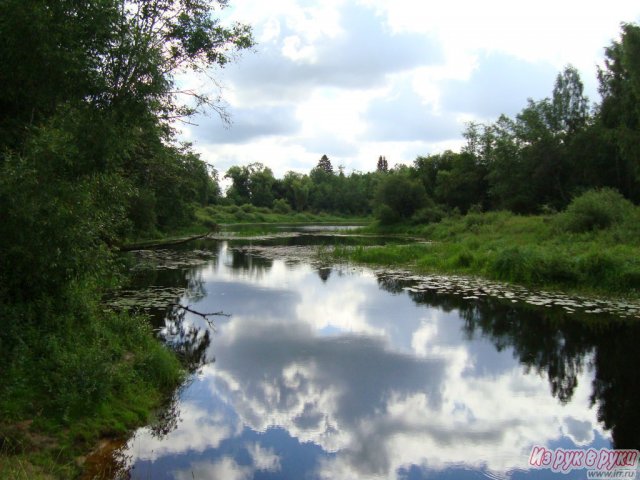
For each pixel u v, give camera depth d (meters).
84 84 6.74
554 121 44.44
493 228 31.86
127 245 25.97
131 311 12.59
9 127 7.27
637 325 12.01
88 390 6.31
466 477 5.62
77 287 8.40
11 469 4.75
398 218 53.72
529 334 11.31
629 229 21.88
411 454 6.11
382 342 10.66
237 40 12.84
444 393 7.99
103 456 5.70
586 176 40.00
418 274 19.80
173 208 32.44
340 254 25.94
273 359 9.50
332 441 6.39
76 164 6.35
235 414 7.14
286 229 58.44
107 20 6.73
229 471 5.59
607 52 35.91
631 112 31.05
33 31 6.15
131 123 7.34
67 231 6.42
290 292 16.02
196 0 12.02
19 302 7.06
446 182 55.69
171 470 5.57
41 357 6.60
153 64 7.13
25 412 5.75
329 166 144.25
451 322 12.32
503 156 45.81
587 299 14.77
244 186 111.44
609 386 8.36
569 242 21.83
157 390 7.67
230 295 15.41
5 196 5.70
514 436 6.62
